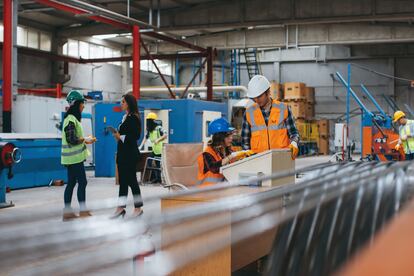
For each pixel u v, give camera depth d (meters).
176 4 19.27
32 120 14.01
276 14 17.70
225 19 18.42
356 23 22.03
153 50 26.20
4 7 10.56
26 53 19.05
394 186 1.69
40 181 10.46
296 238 1.68
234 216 2.03
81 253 0.92
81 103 6.22
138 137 6.23
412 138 10.96
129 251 1.05
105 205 1.03
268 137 4.44
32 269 0.93
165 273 2.09
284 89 24.92
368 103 27.92
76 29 22.84
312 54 28.58
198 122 13.69
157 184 10.70
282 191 1.43
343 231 1.57
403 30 21.53
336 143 13.58
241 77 29.48
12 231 0.75
